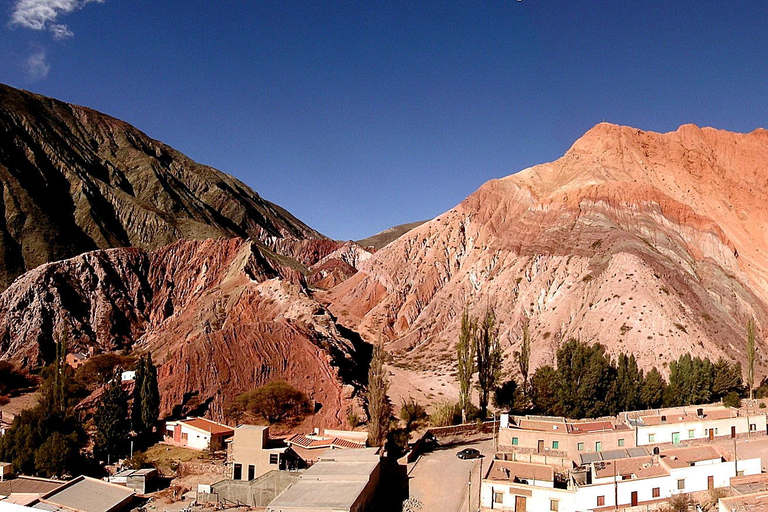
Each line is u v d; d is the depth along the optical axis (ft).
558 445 189.98
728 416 213.66
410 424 236.63
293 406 245.04
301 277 531.50
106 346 410.72
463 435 223.92
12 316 397.60
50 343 392.27
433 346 387.55
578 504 156.35
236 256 483.92
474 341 258.57
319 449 193.47
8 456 192.54
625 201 430.61
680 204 434.30
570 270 385.91
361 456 179.01
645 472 166.20
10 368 335.26
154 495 177.37
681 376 250.78
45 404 215.31
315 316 350.02
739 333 333.01
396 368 355.15
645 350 302.25
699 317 328.70
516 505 159.43
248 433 184.96
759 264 423.23
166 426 226.58
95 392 279.90
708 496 163.53
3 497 164.96
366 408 242.58
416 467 189.57
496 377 255.70
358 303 481.87
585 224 419.74
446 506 165.17
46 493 167.94
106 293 442.91
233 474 184.55
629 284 342.85
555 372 234.99
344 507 141.59
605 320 329.11
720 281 380.17
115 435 210.38
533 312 376.89
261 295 386.93
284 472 170.30
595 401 225.97
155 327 442.91
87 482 177.68
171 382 257.96
